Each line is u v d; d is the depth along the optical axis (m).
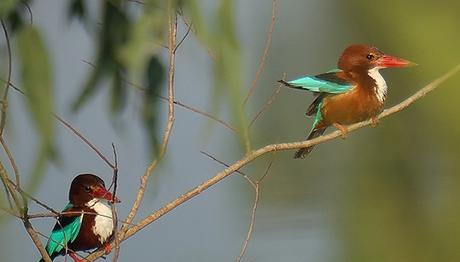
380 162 12.25
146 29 6.38
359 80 10.80
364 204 12.29
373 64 10.81
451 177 11.32
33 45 6.20
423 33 8.35
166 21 6.41
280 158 12.60
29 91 6.14
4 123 6.03
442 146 10.13
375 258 11.87
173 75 6.75
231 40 6.14
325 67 11.95
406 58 8.95
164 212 7.53
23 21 6.30
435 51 8.42
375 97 10.81
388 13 8.97
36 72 6.17
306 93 12.55
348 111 10.87
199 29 6.14
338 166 12.73
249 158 7.88
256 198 7.90
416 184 11.88
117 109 6.93
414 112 10.88
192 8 6.15
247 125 7.20
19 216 6.69
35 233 6.98
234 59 6.14
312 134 11.30
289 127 12.20
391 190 12.05
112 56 6.87
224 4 6.14
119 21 6.88
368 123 11.02
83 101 6.80
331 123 11.06
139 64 6.31
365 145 12.34
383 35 9.36
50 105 6.16
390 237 12.10
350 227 12.44
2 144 6.12
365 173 12.47
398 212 12.09
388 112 9.73
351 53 10.84
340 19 10.92
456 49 8.26
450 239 11.70
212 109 6.17
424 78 9.73
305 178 12.62
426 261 11.51
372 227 12.09
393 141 11.88
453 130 9.30
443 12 8.26
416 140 11.33
